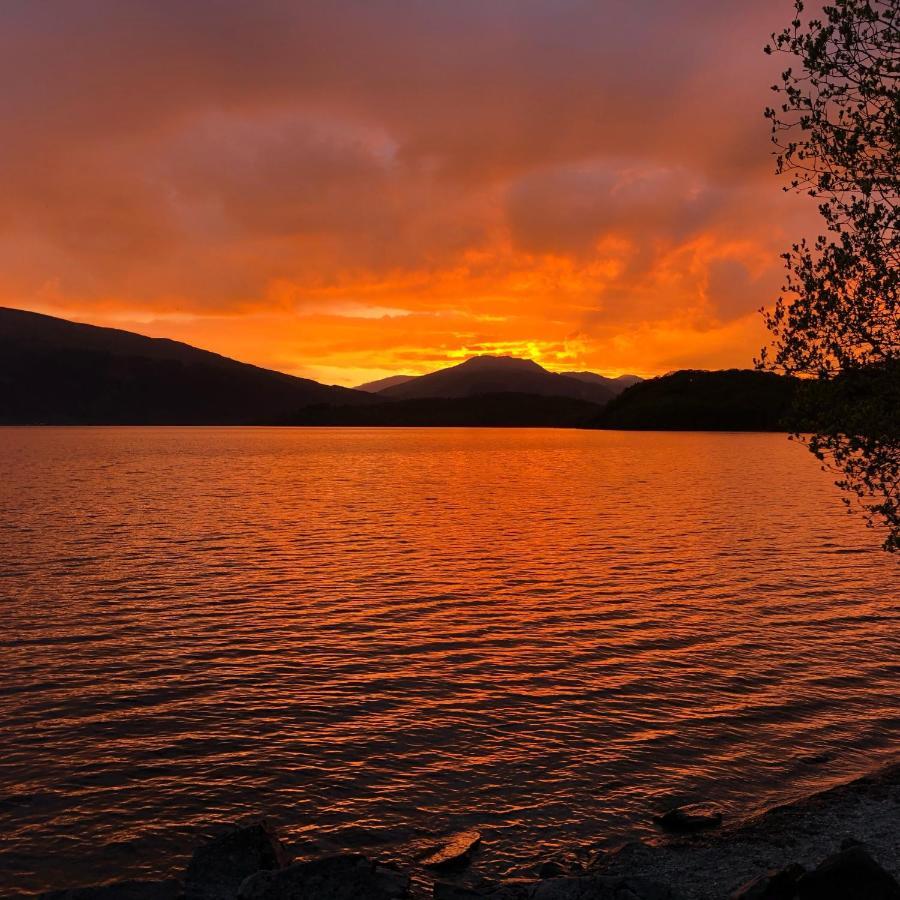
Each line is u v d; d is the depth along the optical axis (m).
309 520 56.91
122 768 15.73
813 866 11.46
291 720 18.20
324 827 13.60
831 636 25.06
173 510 62.53
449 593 31.95
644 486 88.69
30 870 12.28
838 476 102.38
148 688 20.28
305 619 27.48
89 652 23.36
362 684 20.72
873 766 15.81
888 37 11.87
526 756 16.34
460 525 54.41
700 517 58.28
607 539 47.31
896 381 11.80
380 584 33.72
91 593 31.39
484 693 20.05
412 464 136.50
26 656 22.89
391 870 11.65
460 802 14.45
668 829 13.47
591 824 13.70
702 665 22.23
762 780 15.28
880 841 12.02
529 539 47.41
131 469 117.25
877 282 11.64
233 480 97.44
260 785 15.08
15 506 63.66
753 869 11.55
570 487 87.88
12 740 16.98
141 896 9.88
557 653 23.52
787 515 59.22
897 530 12.37
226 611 28.58
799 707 18.97
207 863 10.57
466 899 10.36
